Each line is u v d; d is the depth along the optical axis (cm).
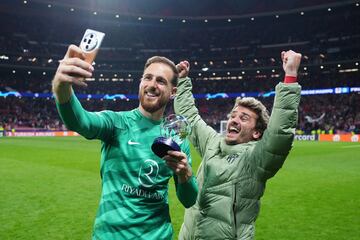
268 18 5516
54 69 5650
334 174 1288
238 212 307
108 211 262
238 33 6034
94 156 1852
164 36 6278
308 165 1567
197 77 6247
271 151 288
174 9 5797
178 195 272
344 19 5322
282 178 1191
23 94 5512
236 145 322
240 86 6066
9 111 5434
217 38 6119
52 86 214
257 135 328
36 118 5506
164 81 270
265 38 5831
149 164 266
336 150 2436
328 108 5088
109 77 6209
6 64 5350
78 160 1656
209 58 5972
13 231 591
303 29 5656
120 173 265
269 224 654
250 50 5881
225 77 6234
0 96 5538
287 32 5788
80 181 1087
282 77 5906
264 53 5756
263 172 297
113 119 268
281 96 284
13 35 5678
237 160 311
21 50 5531
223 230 306
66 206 767
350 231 611
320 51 5341
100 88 6338
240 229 307
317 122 4812
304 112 5175
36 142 3095
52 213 708
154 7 5794
